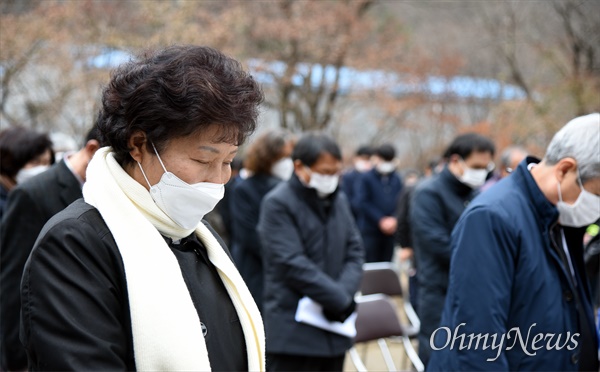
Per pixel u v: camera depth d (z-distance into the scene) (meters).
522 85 11.55
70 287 1.22
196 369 1.27
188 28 8.80
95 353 1.19
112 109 1.31
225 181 1.41
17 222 2.58
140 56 1.35
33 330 1.20
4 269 2.59
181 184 1.32
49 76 8.13
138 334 1.26
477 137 3.78
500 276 2.04
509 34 11.77
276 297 3.17
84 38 8.12
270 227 3.17
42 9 8.04
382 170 7.57
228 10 9.82
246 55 10.21
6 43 7.51
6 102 8.55
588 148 2.02
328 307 3.07
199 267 1.48
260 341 1.54
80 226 1.28
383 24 12.41
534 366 2.07
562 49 10.95
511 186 2.18
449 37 13.35
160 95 1.25
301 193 3.20
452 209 3.79
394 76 11.80
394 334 4.05
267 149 4.33
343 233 3.31
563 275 2.12
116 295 1.28
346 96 12.14
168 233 1.40
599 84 10.11
